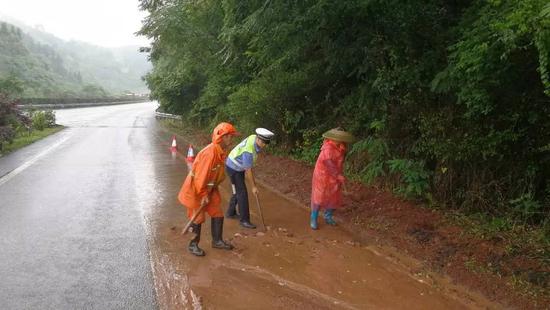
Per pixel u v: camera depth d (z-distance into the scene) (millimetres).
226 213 6902
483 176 6078
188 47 16781
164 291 4387
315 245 5707
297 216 6934
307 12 6402
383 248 5578
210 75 17156
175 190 8531
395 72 6961
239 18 8266
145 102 73438
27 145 15492
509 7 4566
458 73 5230
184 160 12336
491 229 5566
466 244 5344
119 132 20828
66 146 15281
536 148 5453
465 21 5648
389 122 7539
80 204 7445
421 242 5543
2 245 5504
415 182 6648
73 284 4488
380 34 6840
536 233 5312
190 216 5398
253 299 4281
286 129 11242
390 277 4832
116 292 4340
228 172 6402
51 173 10156
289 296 4363
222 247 5477
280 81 10406
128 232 6066
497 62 4711
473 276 4676
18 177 9656
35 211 6992
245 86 12148
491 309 4176
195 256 5270
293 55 9023
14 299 4156
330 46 7656
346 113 9391
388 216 6434
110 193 8242
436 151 6246
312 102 10750
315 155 9906
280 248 5586
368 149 7824
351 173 8531
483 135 5773
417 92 6871
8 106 16922
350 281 4719
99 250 5398
